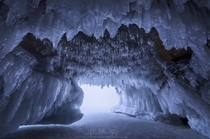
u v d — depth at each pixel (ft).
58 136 21.13
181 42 13.51
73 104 35.22
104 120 38.24
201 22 11.55
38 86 21.59
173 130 25.64
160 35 13.35
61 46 19.15
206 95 17.52
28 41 17.26
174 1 10.23
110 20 12.39
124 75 34.24
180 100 24.04
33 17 10.94
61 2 9.75
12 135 20.16
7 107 17.58
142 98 42.55
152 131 25.09
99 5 10.27
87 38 17.44
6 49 11.59
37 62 21.21
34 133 22.09
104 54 21.86
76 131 24.99
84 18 11.24
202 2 10.69
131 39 17.61
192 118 24.00
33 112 21.98
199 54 13.55
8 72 16.16
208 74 15.40
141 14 11.83
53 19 11.43
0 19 11.74
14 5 9.52
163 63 23.45
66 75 29.94
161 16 11.38
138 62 24.68
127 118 41.24
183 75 20.72
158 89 30.73
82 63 25.59
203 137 20.75
